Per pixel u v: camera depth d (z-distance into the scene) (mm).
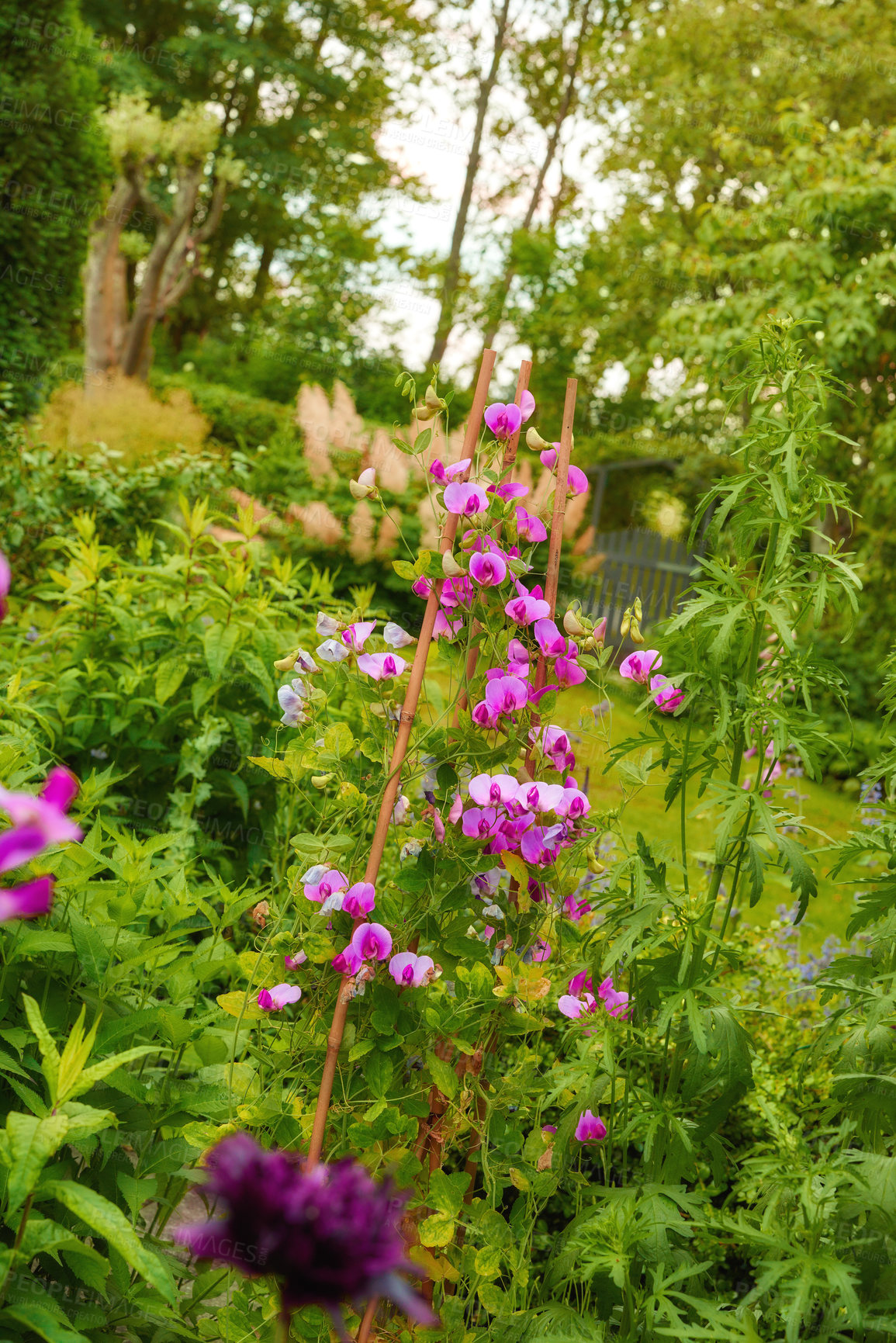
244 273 25812
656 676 1943
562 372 16859
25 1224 1268
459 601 1853
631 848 1912
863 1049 1804
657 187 16375
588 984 2025
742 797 1835
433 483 1841
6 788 1843
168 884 2158
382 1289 920
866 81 12766
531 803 1740
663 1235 1729
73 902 1933
